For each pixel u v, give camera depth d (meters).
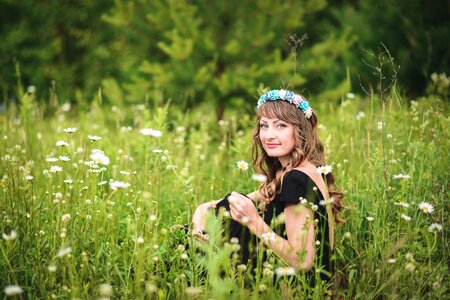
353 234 2.81
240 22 7.30
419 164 3.46
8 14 14.14
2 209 2.83
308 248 2.40
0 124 5.46
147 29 7.41
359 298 2.37
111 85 7.44
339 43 7.38
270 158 3.05
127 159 3.91
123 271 2.57
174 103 7.17
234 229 2.75
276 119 2.79
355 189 3.31
